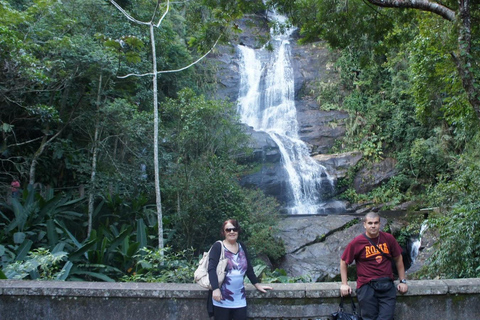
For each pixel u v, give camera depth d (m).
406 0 6.55
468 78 6.15
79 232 12.71
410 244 16.59
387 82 26.17
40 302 4.02
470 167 9.80
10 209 11.14
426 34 9.59
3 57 9.18
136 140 13.66
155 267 7.79
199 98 14.38
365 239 3.80
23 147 13.65
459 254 8.06
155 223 12.41
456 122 11.87
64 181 14.77
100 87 12.61
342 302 3.95
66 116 13.51
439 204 10.80
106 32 14.21
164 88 20.77
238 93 27.22
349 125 25.27
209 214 12.81
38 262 6.36
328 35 9.49
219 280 3.58
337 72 28.55
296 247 16.02
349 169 22.92
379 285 3.69
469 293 4.14
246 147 16.17
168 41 18.98
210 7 10.22
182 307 4.07
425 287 4.08
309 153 24.23
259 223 14.02
